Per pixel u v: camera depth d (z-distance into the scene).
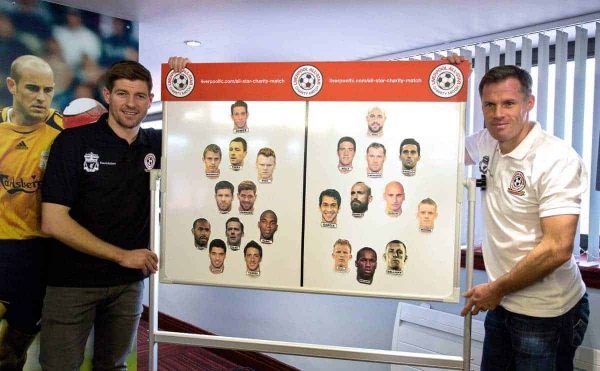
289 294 3.27
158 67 3.67
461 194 1.67
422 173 1.69
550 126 2.40
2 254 2.22
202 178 1.82
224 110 1.80
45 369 1.96
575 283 1.73
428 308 2.52
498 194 1.74
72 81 2.40
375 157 1.71
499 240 1.75
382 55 3.09
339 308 2.99
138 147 2.02
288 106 1.76
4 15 2.18
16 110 2.24
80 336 1.99
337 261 1.75
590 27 2.28
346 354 1.74
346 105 1.72
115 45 2.52
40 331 2.18
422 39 2.69
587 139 2.30
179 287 4.12
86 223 1.94
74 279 1.94
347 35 2.63
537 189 1.62
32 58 2.27
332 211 1.75
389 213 1.72
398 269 1.72
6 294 2.25
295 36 2.68
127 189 1.98
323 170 1.75
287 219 1.78
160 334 1.85
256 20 2.41
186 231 1.85
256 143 1.78
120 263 1.84
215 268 1.83
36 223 2.30
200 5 2.22
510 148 1.71
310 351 1.76
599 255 2.21
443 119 1.67
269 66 1.76
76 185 1.89
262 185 1.79
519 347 1.73
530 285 1.67
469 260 1.66
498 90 1.62
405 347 2.54
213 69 1.80
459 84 1.66
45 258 2.31
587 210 2.26
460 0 2.05
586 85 2.34
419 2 2.09
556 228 1.54
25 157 2.27
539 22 2.35
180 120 1.83
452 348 2.36
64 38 2.36
